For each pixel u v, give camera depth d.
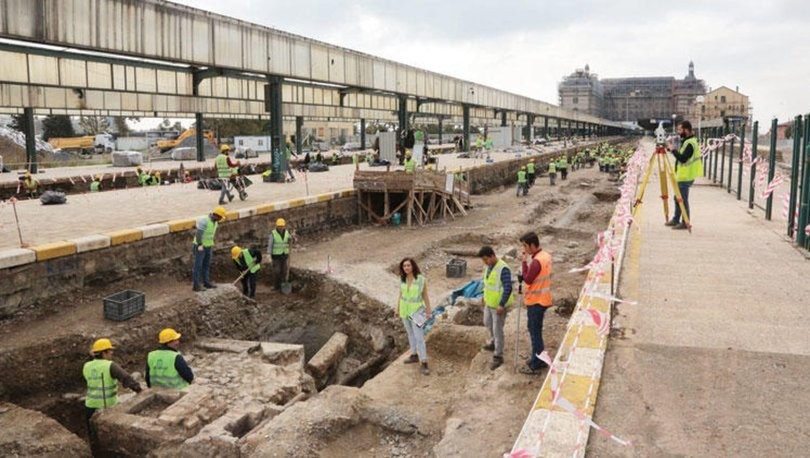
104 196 23.25
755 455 5.13
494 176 43.75
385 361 13.58
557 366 6.79
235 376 11.23
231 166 20.44
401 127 39.97
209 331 13.44
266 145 75.25
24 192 32.16
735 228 14.03
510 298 8.70
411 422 8.11
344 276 16.20
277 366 11.76
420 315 10.05
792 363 6.73
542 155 58.91
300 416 8.23
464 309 13.01
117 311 11.91
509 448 6.45
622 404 6.02
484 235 22.31
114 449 8.77
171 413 8.90
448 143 94.94
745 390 6.20
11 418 9.15
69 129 100.19
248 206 19.44
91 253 13.41
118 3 17.41
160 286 14.48
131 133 106.44
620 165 55.22
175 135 94.62
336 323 15.00
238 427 9.02
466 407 7.62
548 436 5.56
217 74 27.38
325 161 50.06
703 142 37.88
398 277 16.52
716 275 10.08
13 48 20.98
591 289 8.76
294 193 23.47
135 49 18.09
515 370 8.52
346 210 24.16
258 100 38.12
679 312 8.34
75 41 16.20
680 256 11.38
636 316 8.22
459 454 6.41
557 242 23.08
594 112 181.38
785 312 8.25
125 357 11.52
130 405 9.27
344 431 8.18
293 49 26.08
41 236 13.89
